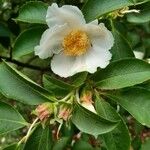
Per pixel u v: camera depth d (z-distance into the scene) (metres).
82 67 0.20
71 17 0.19
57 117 0.18
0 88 0.19
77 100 0.19
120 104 0.20
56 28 0.19
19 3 0.29
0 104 0.20
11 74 0.19
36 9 0.21
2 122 0.20
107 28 0.21
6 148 0.19
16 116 0.20
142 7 0.21
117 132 0.19
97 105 0.19
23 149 0.19
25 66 0.30
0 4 0.29
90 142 0.25
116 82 0.19
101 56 0.20
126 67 0.19
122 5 0.19
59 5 0.26
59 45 0.20
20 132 0.30
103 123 0.18
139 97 0.20
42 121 0.18
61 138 0.24
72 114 0.18
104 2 0.20
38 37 0.21
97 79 0.20
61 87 0.19
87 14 0.20
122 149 0.19
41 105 0.18
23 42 0.21
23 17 0.21
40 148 0.19
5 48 0.29
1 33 0.28
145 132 0.35
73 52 0.20
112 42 0.20
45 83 0.19
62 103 0.18
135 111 0.20
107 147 0.19
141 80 0.19
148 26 0.35
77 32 0.20
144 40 0.33
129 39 0.29
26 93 0.19
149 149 0.24
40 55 0.20
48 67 0.31
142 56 0.29
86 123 0.18
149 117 0.20
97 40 0.20
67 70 0.20
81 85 0.19
